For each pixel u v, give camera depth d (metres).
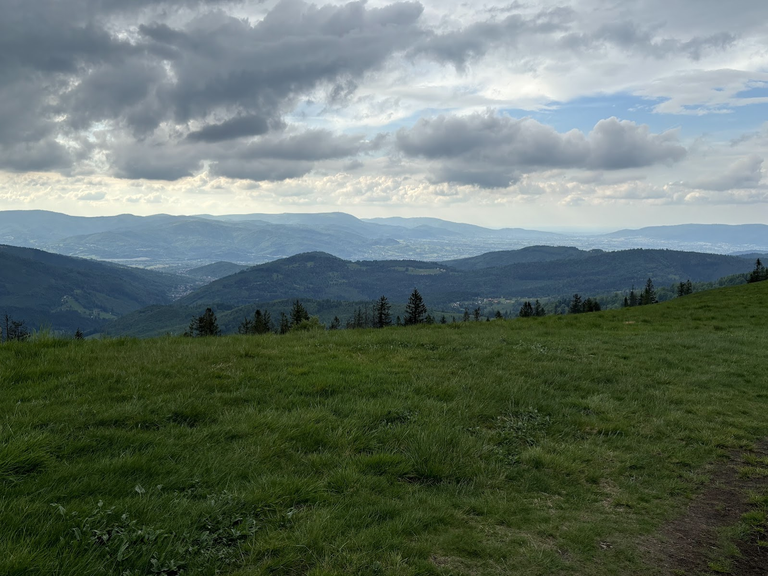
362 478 6.81
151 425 8.19
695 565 5.57
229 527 5.38
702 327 28.38
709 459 8.98
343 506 6.07
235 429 8.13
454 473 7.42
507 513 6.39
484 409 10.49
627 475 8.08
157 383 10.20
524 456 8.25
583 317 33.22
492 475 7.47
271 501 5.93
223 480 6.48
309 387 10.88
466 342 18.75
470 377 12.84
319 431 8.32
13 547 4.45
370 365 13.51
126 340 15.91
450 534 5.69
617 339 22.23
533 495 7.07
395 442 8.29
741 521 6.68
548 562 5.29
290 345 16.56
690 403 12.50
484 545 5.51
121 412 8.26
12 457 6.02
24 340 13.79
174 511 5.48
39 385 9.56
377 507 6.08
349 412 9.48
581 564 5.39
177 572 4.64
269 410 9.12
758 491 7.68
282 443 7.77
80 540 4.74
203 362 12.48
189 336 18.61
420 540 5.47
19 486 5.69
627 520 6.57
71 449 6.80
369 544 5.23
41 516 5.09
